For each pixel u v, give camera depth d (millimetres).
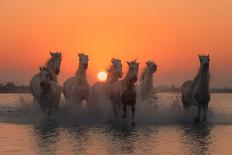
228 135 37875
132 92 45500
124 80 45969
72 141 34312
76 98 50469
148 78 51875
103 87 51844
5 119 50719
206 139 35438
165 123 47312
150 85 51969
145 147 31562
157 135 38000
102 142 33875
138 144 32875
